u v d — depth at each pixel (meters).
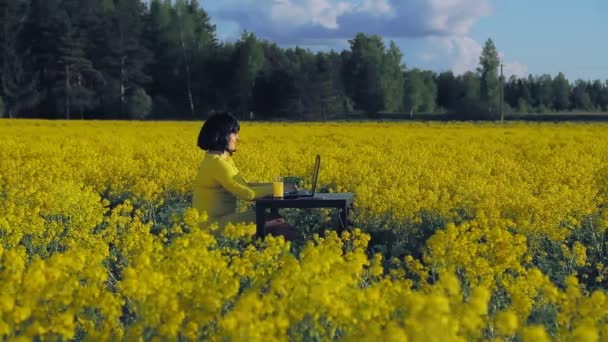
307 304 4.14
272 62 103.25
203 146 7.96
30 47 81.38
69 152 20.31
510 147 23.16
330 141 26.00
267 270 5.43
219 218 7.87
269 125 43.19
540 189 13.36
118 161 16.39
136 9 95.62
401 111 115.00
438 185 13.07
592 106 136.88
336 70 104.88
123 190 13.76
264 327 3.82
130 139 26.52
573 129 34.72
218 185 7.93
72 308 4.48
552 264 8.42
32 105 78.25
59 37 79.31
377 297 4.17
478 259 5.68
